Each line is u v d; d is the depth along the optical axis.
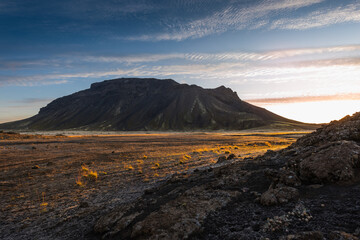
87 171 27.67
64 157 40.88
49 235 9.98
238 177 11.80
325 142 12.45
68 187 19.97
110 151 50.06
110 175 24.44
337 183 7.83
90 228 9.81
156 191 13.78
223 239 6.30
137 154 44.12
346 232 5.32
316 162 8.82
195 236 6.73
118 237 7.91
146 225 7.71
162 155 41.34
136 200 12.12
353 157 8.29
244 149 45.50
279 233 5.94
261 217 7.03
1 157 40.75
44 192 18.66
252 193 9.20
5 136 83.94
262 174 11.38
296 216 6.54
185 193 10.57
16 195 18.23
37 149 53.84
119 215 9.95
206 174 15.52
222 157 26.98
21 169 30.02
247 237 6.09
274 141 67.94
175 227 7.20
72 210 13.22
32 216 13.02
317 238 5.19
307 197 7.51
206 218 7.70
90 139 89.88
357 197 6.73
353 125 11.89
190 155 39.28
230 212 7.86
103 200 14.78
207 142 73.75
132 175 23.50
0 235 10.80
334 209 6.43
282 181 9.07
